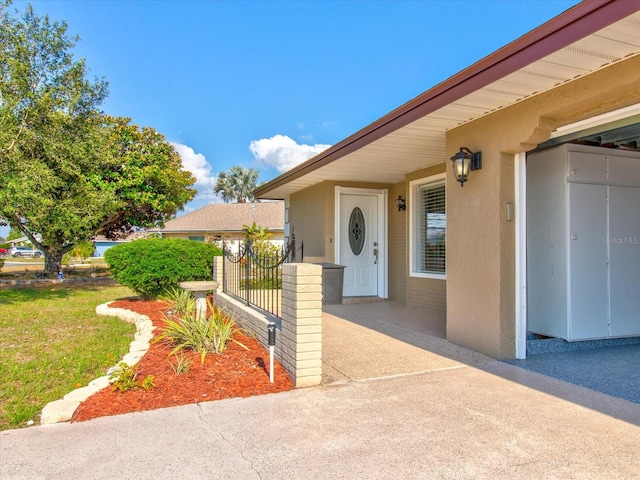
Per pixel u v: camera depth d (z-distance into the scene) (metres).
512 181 4.84
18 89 11.57
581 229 5.31
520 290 4.87
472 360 4.80
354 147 6.59
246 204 31.08
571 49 3.22
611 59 3.42
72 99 12.30
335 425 3.13
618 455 2.67
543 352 5.19
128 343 5.83
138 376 4.17
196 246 9.27
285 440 2.91
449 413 3.34
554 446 2.79
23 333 6.55
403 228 9.43
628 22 2.79
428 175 7.99
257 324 5.48
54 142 11.90
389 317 7.49
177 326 5.34
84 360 4.95
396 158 7.21
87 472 2.51
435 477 2.44
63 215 12.50
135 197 16.42
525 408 3.43
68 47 12.59
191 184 19.31
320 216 9.88
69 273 18.75
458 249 5.43
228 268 8.26
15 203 10.75
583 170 5.35
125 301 9.15
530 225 5.73
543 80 3.88
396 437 2.94
